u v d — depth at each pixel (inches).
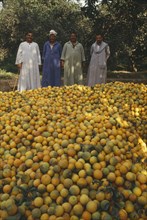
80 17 816.9
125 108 202.2
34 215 111.4
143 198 115.6
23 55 370.0
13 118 169.9
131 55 793.6
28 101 212.5
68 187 117.5
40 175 122.6
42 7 825.5
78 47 382.6
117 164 124.3
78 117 163.3
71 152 129.5
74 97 221.0
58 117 171.5
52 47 366.6
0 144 151.6
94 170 122.3
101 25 621.3
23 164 131.6
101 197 112.3
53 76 369.1
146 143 181.3
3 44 853.8
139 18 633.0
